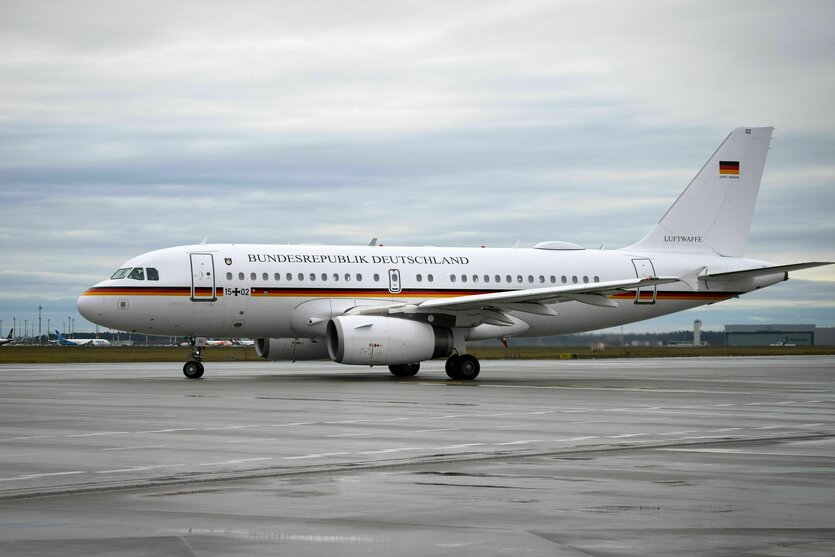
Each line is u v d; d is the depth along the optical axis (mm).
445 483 24484
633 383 69812
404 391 58969
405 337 68688
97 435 34719
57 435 34688
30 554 17156
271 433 35531
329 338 69562
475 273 78812
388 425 38562
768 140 87188
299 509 21141
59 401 50250
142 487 23812
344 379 72500
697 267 84438
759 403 51406
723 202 86500
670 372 89188
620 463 28062
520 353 155000
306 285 73812
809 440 34125
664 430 37219
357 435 34969
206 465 27422
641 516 20484
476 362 72500
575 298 69688
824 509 21297
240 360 123375
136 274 71250
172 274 71438
